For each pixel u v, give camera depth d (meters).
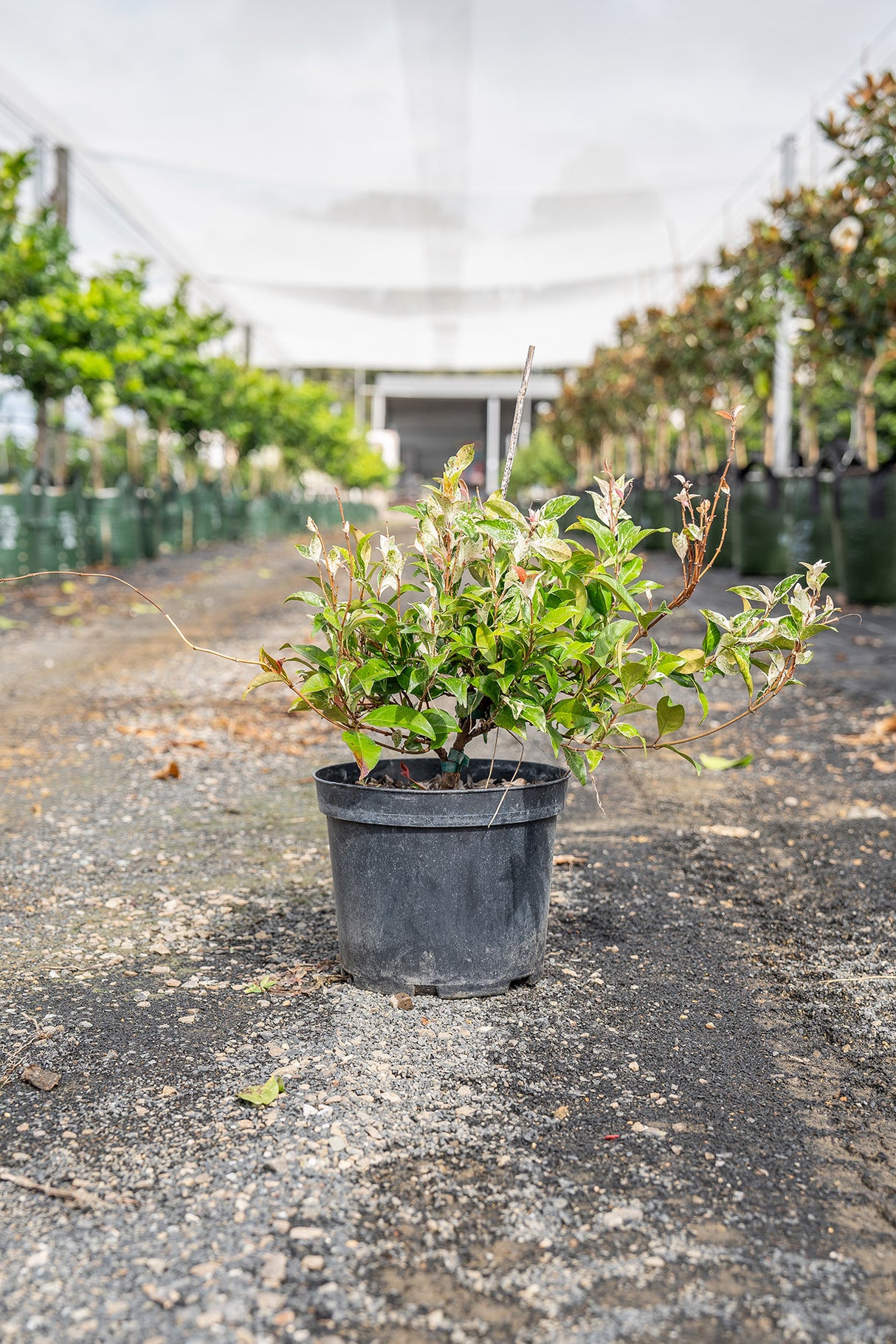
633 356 20.67
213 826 4.29
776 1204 1.92
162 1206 1.88
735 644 2.60
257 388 25.23
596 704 2.68
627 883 3.66
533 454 46.22
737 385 16.48
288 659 2.58
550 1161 2.04
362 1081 2.32
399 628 2.60
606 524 2.65
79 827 4.26
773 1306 1.66
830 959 3.05
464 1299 1.66
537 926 2.80
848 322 10.80
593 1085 2.33
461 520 2.50
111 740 5.81
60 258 12.99
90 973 2.90
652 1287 1.70
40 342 12.47
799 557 12.27
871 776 5.03
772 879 3.70
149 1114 2.19
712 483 15.53
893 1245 1.82
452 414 76.88
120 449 24.77
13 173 12.19
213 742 5.80
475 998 2.76
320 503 35.25
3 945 3.10
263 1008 2.69
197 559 18.05
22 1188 1.94
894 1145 2.13
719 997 2.80
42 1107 2.22
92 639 9.51
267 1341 1.56
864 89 9.98
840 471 10.70
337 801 2.69
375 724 2.57
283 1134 2.11
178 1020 2.62
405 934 2.71
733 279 14.20
